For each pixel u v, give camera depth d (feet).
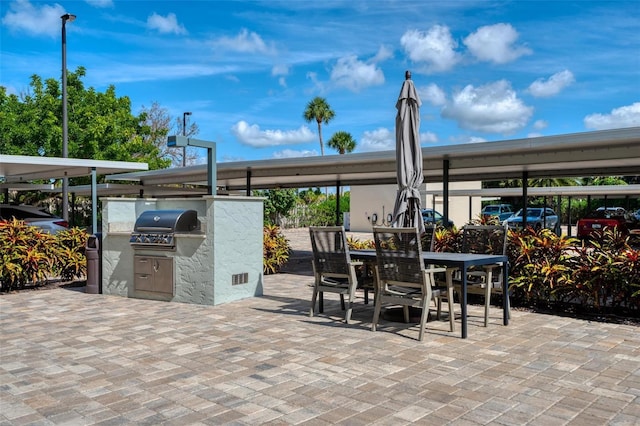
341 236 19.74
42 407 11.60
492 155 31.91
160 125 113.09
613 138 24.30
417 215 21.63
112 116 68.64
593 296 20.71
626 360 14.85
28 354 15.75
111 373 13.92
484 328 18.84
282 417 10.97
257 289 26.14
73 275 31.65
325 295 26.53
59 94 66.13
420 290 18.70
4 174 42.73
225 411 11.32
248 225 25.50
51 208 74.28
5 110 65.00
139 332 18.48
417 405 11.59
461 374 13.67
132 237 25.55
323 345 16.57
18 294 27.25
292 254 52.70
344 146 148.46
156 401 11.91
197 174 48.83
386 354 15.55
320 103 153.28
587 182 135.54
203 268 23.86
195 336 17.84
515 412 11.17
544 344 16.61
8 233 28.07
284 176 47.21
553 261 22.16
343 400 11.91
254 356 15.40
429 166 36.40
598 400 11.84
